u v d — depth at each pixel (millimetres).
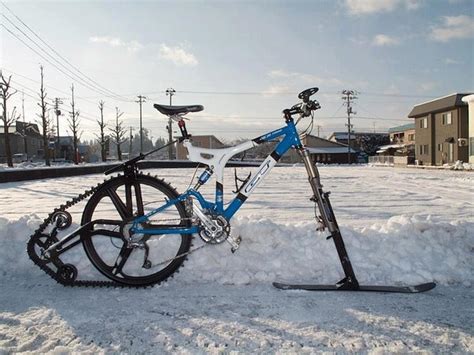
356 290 2916
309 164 3125
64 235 3359
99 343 2211
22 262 3371
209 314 2551
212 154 3184
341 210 6832
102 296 2871
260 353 2105
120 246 3324
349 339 2236
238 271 3166
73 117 42781
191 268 3203
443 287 3045
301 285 3000
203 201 3141
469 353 2100
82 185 14172
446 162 33594
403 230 3646
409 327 2377
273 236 3449
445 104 32719
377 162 45375
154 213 3133
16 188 12836
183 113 3199
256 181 3170
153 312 2586
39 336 2281
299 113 3186
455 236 3586
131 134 62562
